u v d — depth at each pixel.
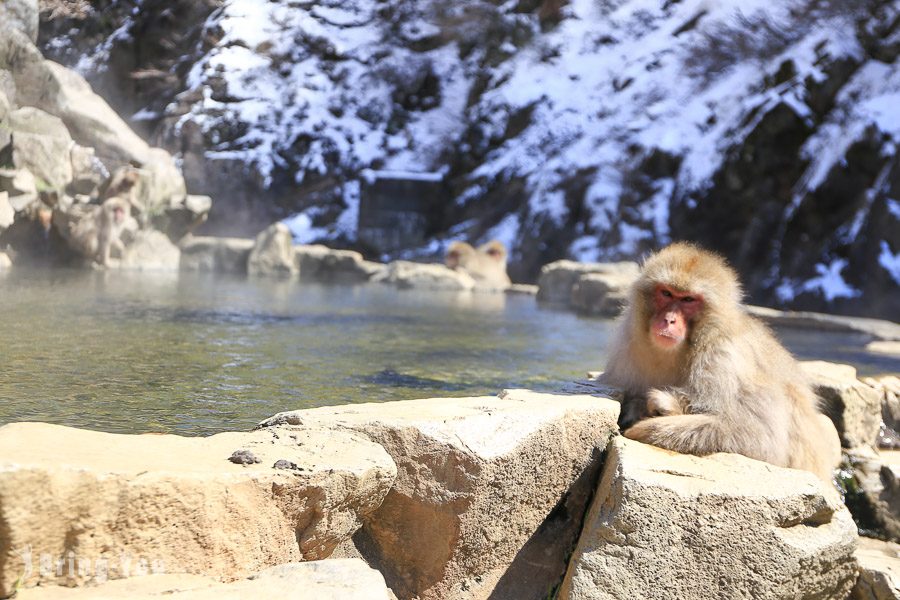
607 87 23.03
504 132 23.02
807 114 19.05
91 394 3.68
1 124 10.39
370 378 4.63
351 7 24.08
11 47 11.63
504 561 2.85
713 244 19.25
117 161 12.40
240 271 13.02
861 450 4.23
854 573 2.77
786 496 2.62
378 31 24.08
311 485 2.31
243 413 3.51
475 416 2.77
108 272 10.59
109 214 10.88
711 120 20.75
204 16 21.28
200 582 2.12
